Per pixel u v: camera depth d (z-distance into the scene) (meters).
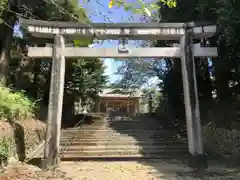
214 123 11.19
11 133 7.79
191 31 8.53
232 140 9.03
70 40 8.95
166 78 16.30
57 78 8.25
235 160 8.51
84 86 18.05
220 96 11.84
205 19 10.17
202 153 7.90
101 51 8.52
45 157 7.69
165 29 8.56
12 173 6.51
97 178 6.53
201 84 13.52
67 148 10.38
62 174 6.83
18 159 8.04
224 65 10.72
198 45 8.54
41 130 11.23
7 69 11.88
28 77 15.46
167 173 7.08
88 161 8.82
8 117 8.40
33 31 8.29
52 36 8.67
